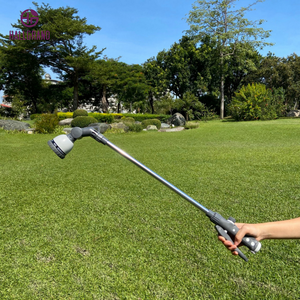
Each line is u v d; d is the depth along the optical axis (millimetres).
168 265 1923
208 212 1079
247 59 25922
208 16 23562
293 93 24922
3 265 1940
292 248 2115
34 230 2498
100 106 37500
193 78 29828
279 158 5859
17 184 4102
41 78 32469
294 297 1582
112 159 6281
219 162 5672
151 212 2902
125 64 31750
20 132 14422
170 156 6664
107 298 1603
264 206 3000
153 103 34125
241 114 19531
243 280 1750
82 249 2154
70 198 3398
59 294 1640
